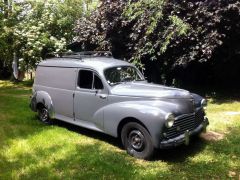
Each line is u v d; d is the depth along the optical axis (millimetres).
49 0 18844
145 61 13836
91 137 7805
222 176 5641
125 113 6508
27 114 10188
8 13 19016
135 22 12914
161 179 5547
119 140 7559
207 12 10758
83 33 14773
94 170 5910
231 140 7375
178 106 6426
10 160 6457
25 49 17641
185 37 11281
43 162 6316
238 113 9852
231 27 11047
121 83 7352
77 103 7746
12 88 16922
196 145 7129
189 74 14172
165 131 6078
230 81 14125
